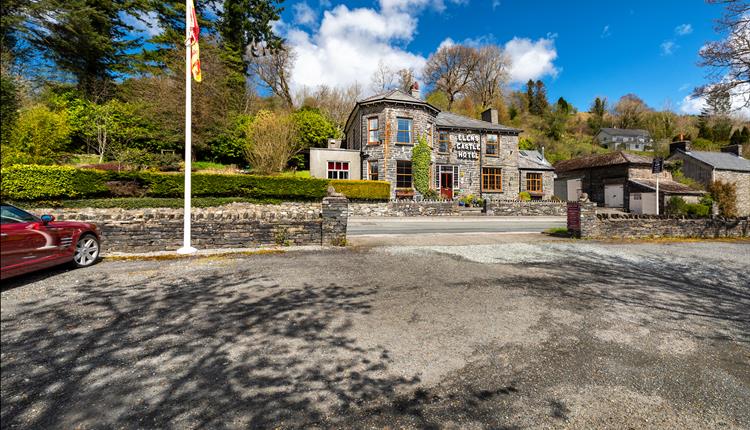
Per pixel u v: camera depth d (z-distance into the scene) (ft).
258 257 25.82
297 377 9.76
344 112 146.51
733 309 17.26
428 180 80.12
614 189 104.94
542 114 224.94
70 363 10.15
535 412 8.54
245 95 113.39
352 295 17.33
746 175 108.06
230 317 14.02
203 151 88.79
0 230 16.34
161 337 12.03
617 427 8.08
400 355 11.28
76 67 81.30
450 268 23.73
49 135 57.31
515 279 21.39
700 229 45.80
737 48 36.60
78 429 7.40
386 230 45.50
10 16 66.95
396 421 8.00
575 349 12.18
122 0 91.45
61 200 47.80
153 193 54.03
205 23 109.40
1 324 12.83
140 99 80.53
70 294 16.34
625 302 17.78
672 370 10.98
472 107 173.78
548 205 79.36
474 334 13.15
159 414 7.97
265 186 60.85
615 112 245.86
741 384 10.28
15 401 8.31
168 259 24.61
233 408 8.27
